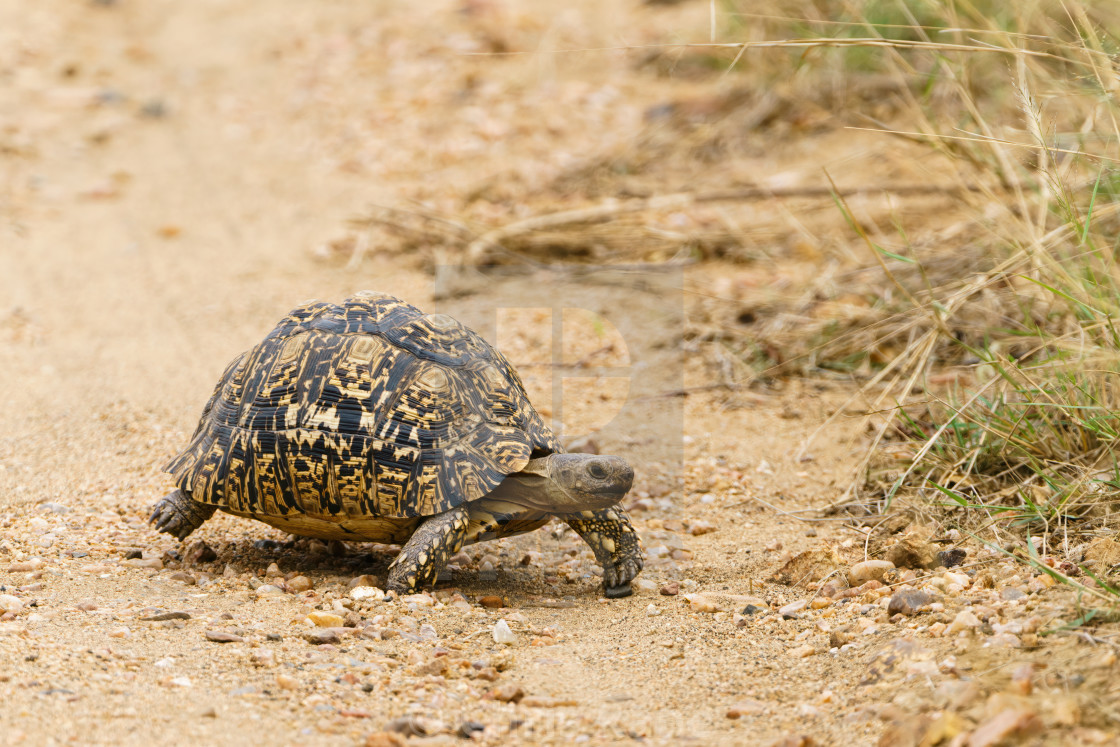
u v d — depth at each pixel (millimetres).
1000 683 5188
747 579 7941
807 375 12344
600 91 22250
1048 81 9648
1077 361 7824
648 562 8430
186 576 7613
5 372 12719
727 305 14164
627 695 5785
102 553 8070
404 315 7832
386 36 25625
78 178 20094
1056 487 7637
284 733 5043
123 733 4930
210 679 5617
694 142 19547
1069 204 8195
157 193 19547
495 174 19375
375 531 7430
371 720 5258
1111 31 8617
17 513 8898
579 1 26609
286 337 7773
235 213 18609
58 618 6434
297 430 7273
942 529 8031
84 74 24547
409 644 6391
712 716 5508
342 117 22328
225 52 25844
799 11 17734
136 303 15125
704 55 22391
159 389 12203
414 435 7219
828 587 7355
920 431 9359
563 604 7555
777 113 19656
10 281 15859
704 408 11914
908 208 15398
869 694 5461
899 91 18094
